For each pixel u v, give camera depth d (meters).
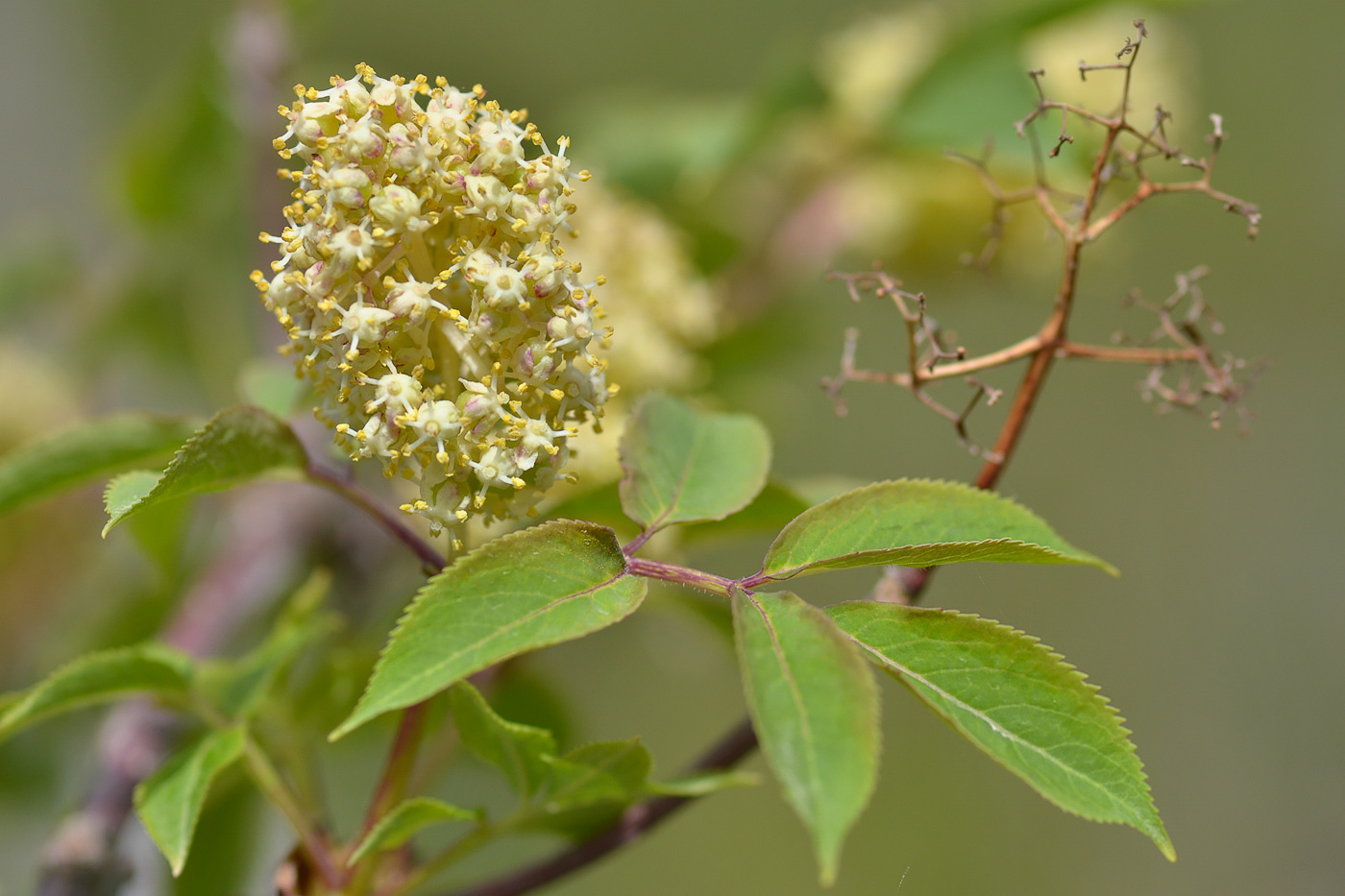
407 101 0.47
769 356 0.82
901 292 0.50
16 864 0.68
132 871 0.54
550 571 0.46
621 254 0.59
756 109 0.78
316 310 0.47
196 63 0.76
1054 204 0.73
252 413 0.48
